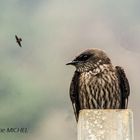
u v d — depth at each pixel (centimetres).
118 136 691
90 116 696
